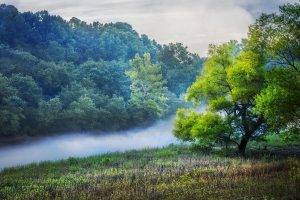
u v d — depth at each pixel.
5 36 158.75
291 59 31.73
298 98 29.55
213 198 15.94
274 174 20.69
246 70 34.75
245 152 37.84
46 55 157.50
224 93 38.47
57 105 105.50
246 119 36.81
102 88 131.88
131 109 115.62
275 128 32.25
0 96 101.31
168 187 18.81
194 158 32.59
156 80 120.00
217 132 36.50
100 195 18.58
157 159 33.56
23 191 21.64
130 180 21.89
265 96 30.28
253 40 33.53
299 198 15.30
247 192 16.67
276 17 31.59
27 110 102.31
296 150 38.28
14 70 124.00
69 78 128.88
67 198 18.34
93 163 32.97
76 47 179.75
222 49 38.25
